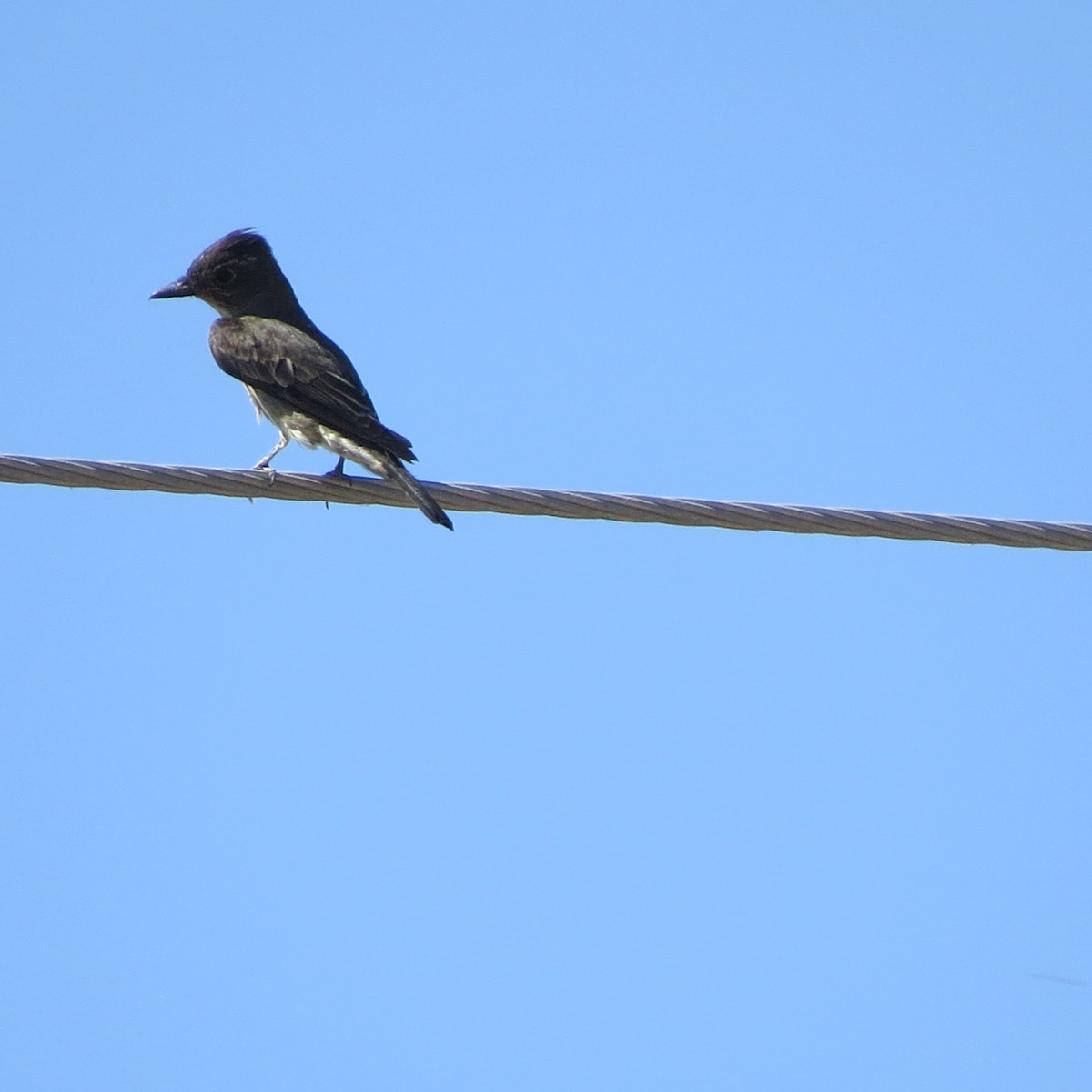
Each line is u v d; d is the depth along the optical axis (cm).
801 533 1308
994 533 1314
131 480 1262
